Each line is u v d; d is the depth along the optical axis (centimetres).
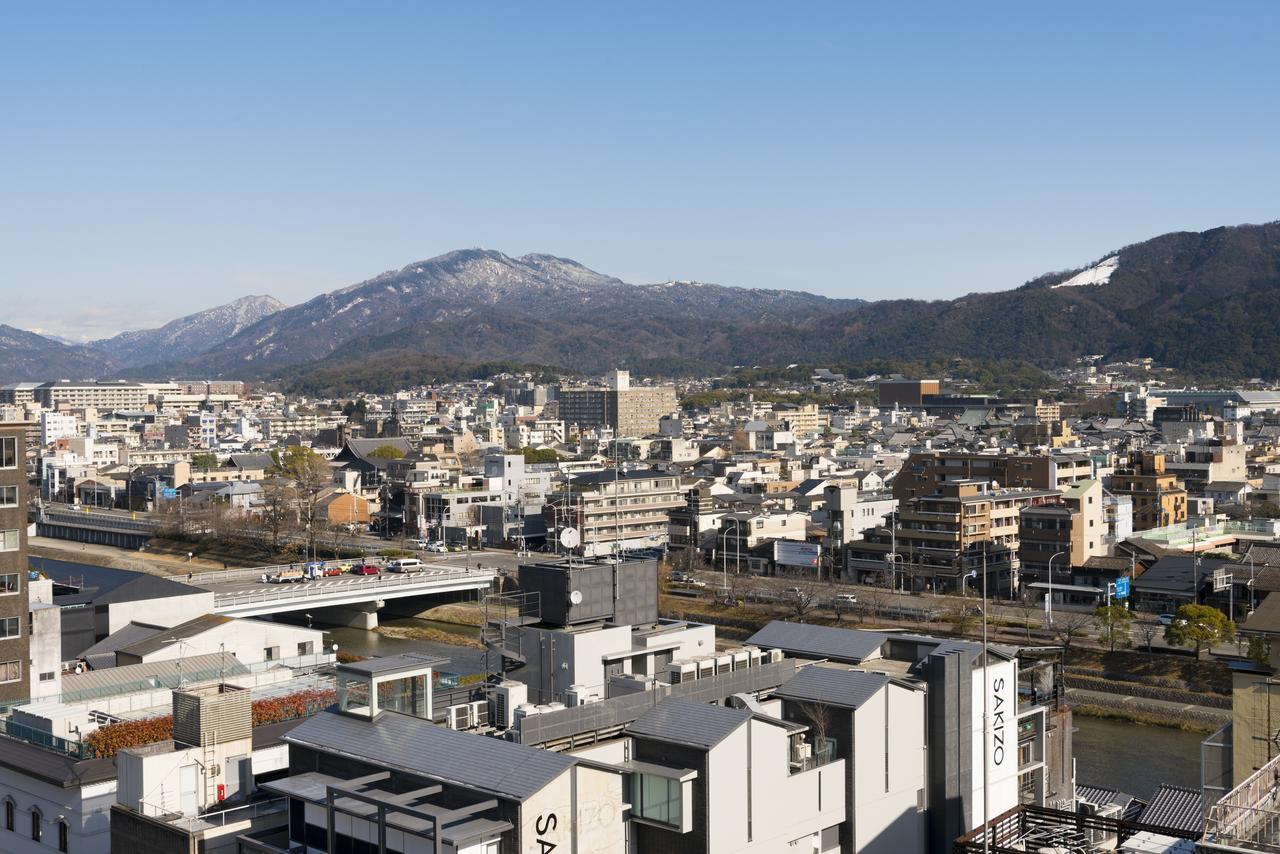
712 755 5516
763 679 6750
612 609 7394
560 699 6800
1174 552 19800
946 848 6706
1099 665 15188
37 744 6738
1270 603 7025
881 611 18412
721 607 19688
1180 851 5647
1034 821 6341
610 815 5384
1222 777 6944
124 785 5916
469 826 4900
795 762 6106
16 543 9819
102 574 18450
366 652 17888
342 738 5684
